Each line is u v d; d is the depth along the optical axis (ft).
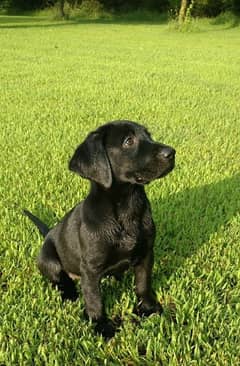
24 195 4.01
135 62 12.57
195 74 10.62
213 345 2.32
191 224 3.51
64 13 33.35
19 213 3.69
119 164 2.41
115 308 2.66
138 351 2.35
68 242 2.66
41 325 2.48
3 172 4.55
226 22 27.89
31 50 15.03
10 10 38.58
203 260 3.09
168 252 3.20
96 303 2.49
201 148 5.38
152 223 2.53
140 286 2.62
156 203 3.85
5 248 3.26
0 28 24.82
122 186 2.42
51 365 2.21
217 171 4.63
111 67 11.50
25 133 5.81
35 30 23.90
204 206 3.87
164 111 7.02
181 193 4.04
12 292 2.77
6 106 7.30
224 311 2.58
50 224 3.55
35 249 3.16
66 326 2.47
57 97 7.93
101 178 2.32
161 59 13.26
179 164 4.78
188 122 6.49
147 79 9.80
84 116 6.64
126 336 2.41
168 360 2.24
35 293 2.76
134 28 26.23
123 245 2.42
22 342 2.39
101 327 2.50
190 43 18.38
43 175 4.42
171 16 29.25
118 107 7.16
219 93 8.57
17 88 8.69
